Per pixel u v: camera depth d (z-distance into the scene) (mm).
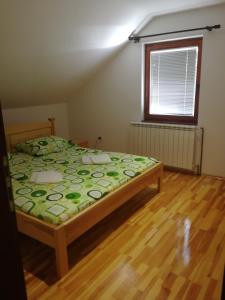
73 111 4902
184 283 1786
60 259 1830
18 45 2727
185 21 3395
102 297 1688
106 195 2281
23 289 846
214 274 1862
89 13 2797
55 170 2814
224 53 3223
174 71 3758
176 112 3916
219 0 3012
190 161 3691
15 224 787
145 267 1949
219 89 3363
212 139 3570
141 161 3070
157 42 3756
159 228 2457
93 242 2271
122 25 3408
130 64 4008
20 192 2250
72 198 2133
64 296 1705
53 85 3969
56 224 1828
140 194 3191
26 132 3836
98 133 4707
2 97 3535
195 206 2857
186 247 2168
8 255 774
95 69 4203
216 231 2381
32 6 2338
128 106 4223
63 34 2930
